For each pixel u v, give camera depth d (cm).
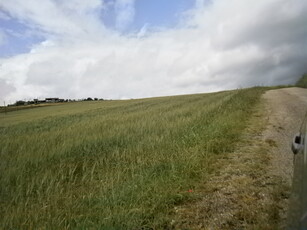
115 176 525
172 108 1880
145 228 322
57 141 891
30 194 478
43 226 351
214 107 1292
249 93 2112
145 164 576
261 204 356
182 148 636
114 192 427
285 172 462
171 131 844
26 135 1084
